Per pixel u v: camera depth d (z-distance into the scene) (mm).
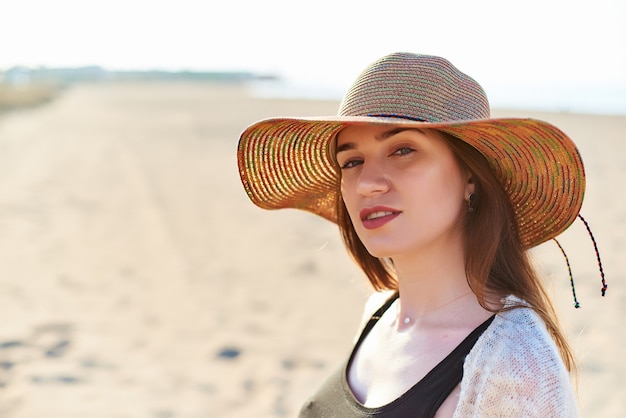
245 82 141875
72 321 6391
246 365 5340
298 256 8953
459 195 1675
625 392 4656
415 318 1718
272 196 2107
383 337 1783
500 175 1721
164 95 72188
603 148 21281
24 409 4602
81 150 22172
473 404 1443
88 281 7789
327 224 11234
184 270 8234
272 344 5770
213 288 7473
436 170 1627
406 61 1640
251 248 9430
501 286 1660
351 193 1711
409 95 1604
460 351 1530
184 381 5070
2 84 64688
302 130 1909
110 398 4777
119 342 5863
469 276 1629
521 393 1416
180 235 10273
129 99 61250
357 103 1652
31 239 10008
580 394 4641
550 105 54156
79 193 14164
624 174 15984
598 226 10469
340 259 8773
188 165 18578
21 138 26250
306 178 2080
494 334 1487
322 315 6535
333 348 5676
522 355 1441
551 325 1624
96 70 187375
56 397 4789
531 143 1598
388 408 1561
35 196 13758
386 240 1645
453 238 1687
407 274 1729
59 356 5535
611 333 5727
